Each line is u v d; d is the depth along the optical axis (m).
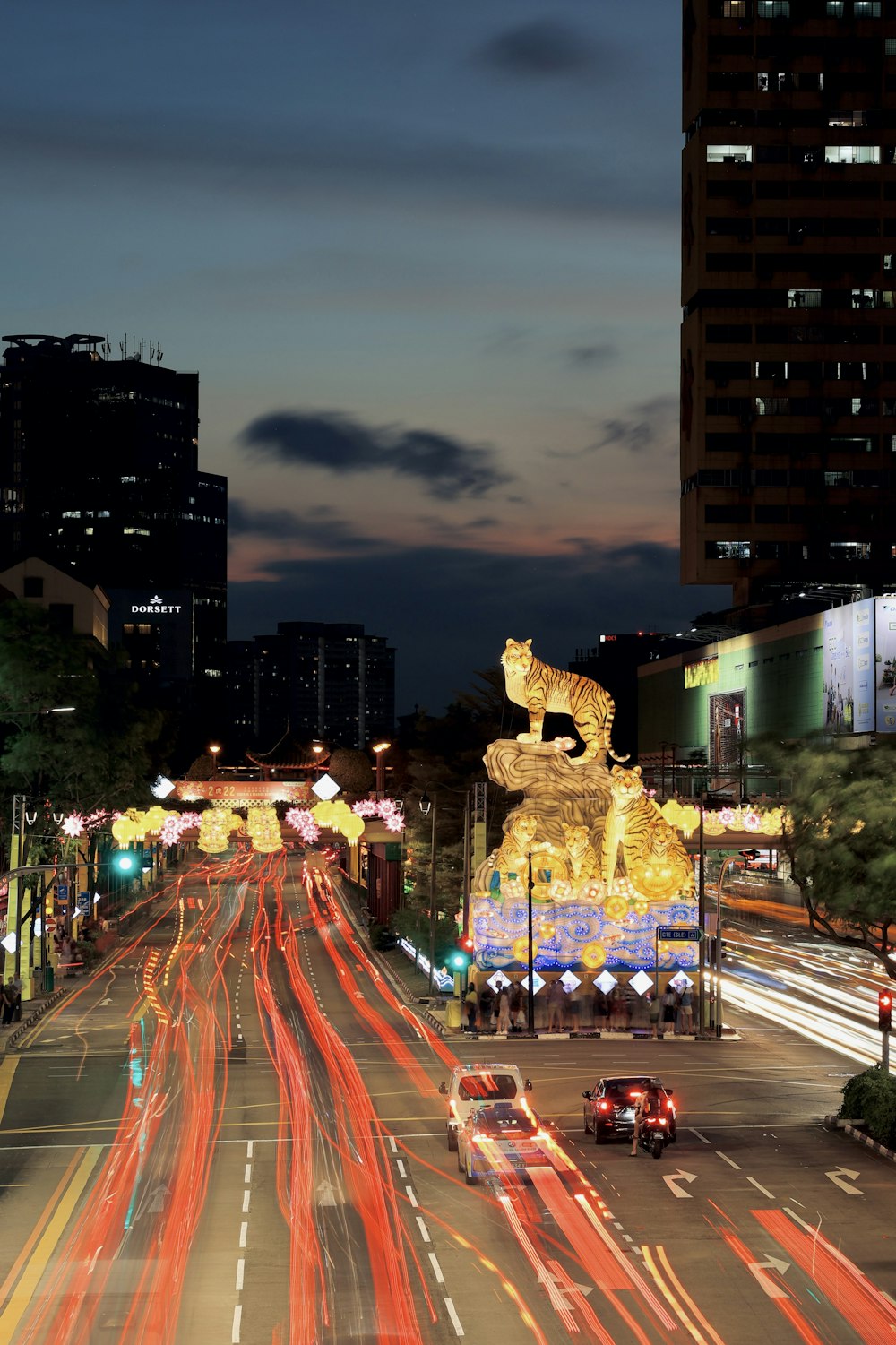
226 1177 38.75
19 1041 66.06
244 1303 26.98
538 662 76.94
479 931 74.06
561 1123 47.72
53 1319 26.09
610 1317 25.98
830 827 50.38
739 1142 43.91
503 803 108.69
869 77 194.50
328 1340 24.69
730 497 194.62
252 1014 75.50
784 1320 25.83
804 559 194.75
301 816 84.75
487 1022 73.25
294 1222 33.53
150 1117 48.25
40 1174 39.44
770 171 194.12
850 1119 46.06
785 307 194.62
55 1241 32.03
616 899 74.00
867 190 194.62
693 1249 30.91
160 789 87.44
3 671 87.31
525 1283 28.25
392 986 88.12
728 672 187.38
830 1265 29.61
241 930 119.56
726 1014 77.69
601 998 73.38
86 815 95.25
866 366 195.00
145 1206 35.41
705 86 194.12
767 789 131.62
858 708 148.00
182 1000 80.88
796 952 107.19
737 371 194.88
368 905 127.44
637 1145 41.97
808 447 194.88
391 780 154.25
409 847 108.69
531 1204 35.31
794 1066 60.81
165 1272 29.22
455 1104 41.31
